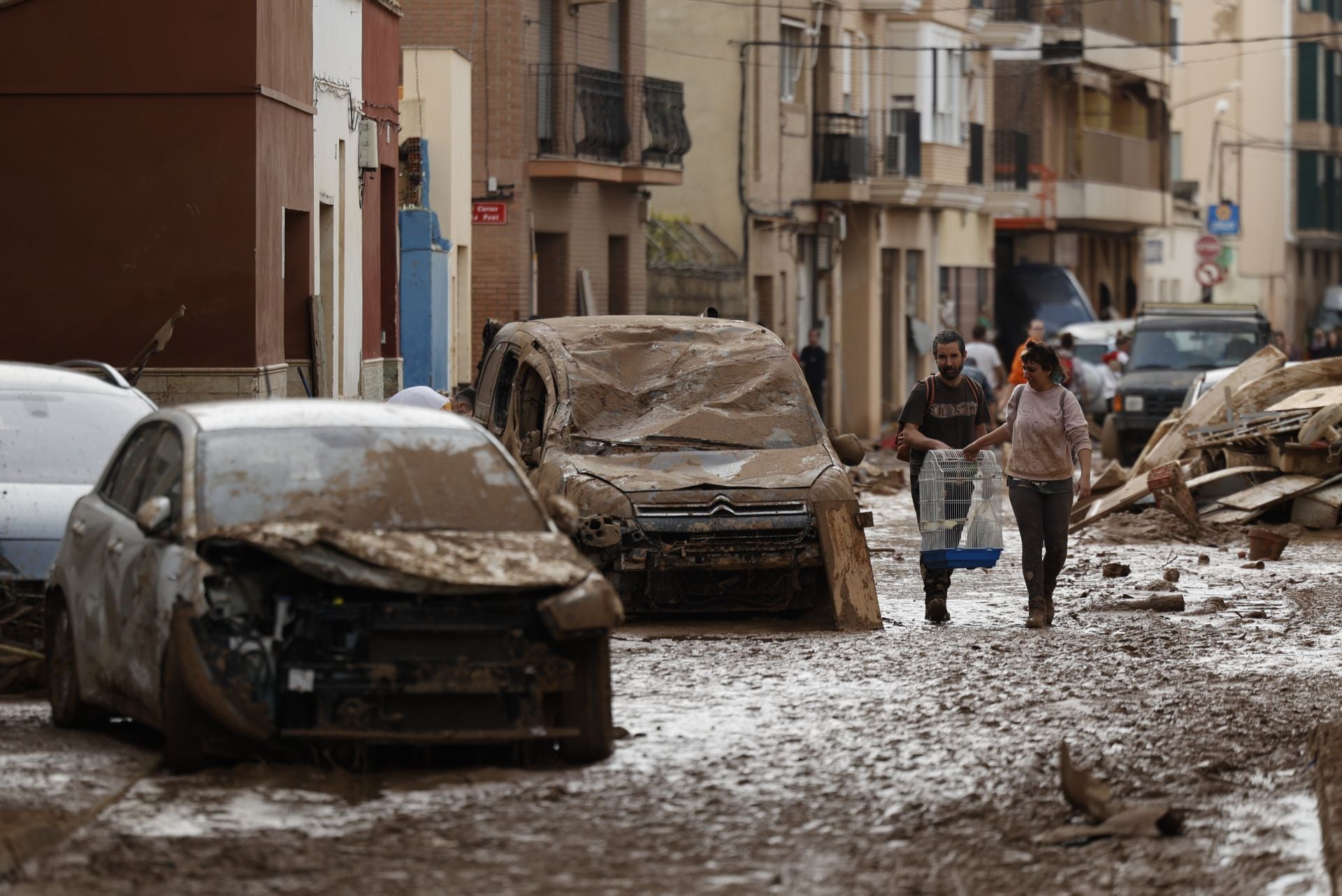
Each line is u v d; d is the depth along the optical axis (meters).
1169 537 55.00
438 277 76.62
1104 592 42.91
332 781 23.05
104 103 49.75
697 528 36.34
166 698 23.19
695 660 32.62
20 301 50.03
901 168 119.06
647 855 20.09
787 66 110.31
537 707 23.70
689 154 105.19
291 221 57.56
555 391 39.91
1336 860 19.77
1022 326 142.38
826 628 37.00
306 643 23.11
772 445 39.19
